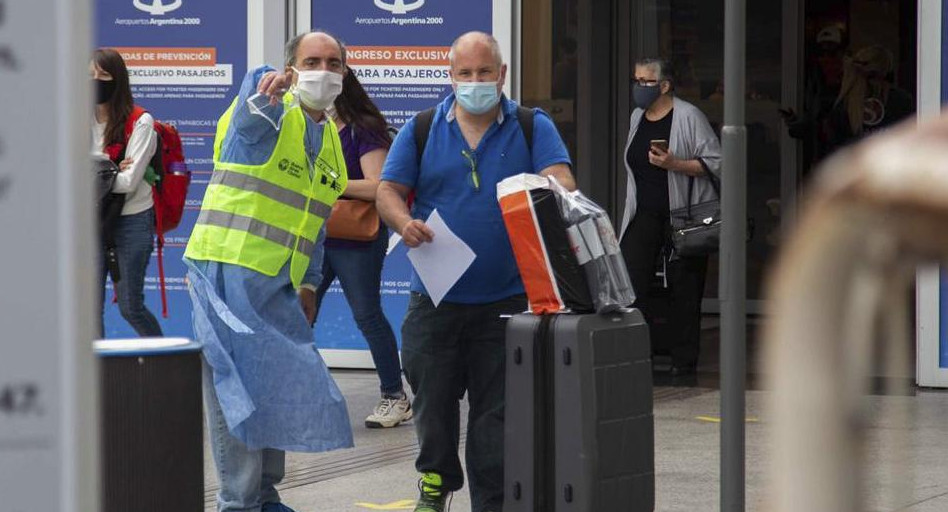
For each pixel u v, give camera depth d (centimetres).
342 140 1071
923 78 1234
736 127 650
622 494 688
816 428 80
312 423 709
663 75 1322
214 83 1391
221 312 712
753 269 1823
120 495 525
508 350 695
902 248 78
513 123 769
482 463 770
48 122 173
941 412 1134
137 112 1143
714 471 964
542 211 686
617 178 1695
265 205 727
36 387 172
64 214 173
